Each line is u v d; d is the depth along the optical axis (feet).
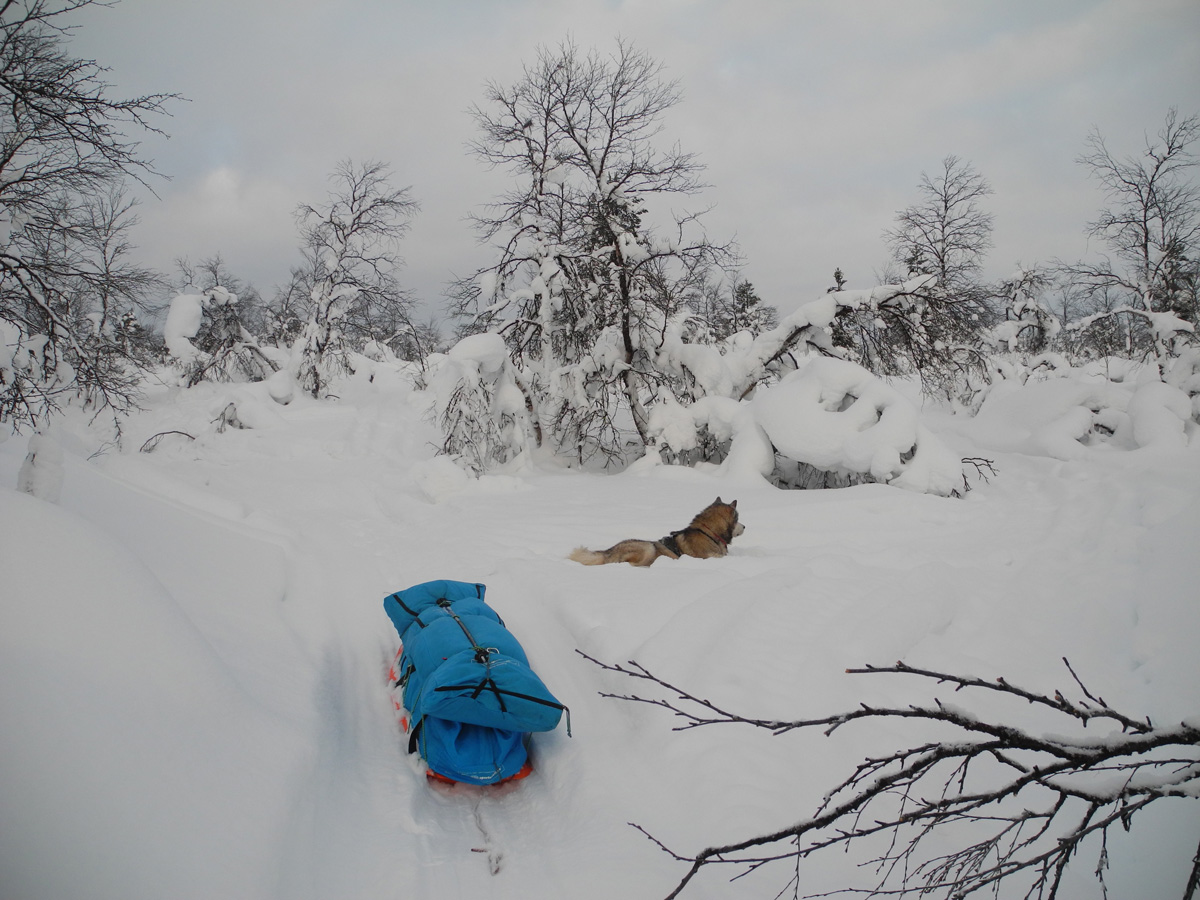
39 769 8.17
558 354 69.05
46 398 40.88
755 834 10.24
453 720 12.42
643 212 63.26
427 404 73.87
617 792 11.91
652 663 15.52
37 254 44.29
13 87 35.17
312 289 89.25
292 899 8.95
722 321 94.63
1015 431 55.26
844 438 44.14
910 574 22.52
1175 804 10.93
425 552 29.58
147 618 11.44
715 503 28.40
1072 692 15.55
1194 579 18.56
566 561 26.32
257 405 70.64
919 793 11.74
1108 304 103.71
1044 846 10.41
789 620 18.42
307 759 11.62
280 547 26.48
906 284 54.75
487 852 11.05
